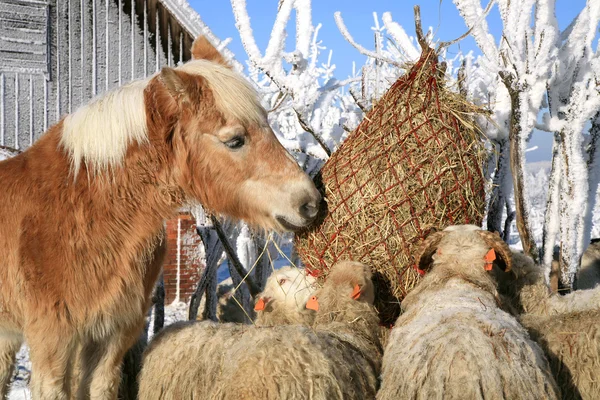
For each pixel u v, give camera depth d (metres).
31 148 3.84
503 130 4.96
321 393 2.99
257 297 4.54
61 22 9.40
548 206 5.16
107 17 9.52
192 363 3.66
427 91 4.01
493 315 3.18
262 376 3.01
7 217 3.58
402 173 3.91
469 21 5.13
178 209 3.92
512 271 4.22
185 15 9.07
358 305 3.86
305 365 3.05
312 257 4.18
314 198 3.77
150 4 9.55
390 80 5.24
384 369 3.24
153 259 3.94
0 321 3.74
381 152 3.95
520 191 4.67
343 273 3.88
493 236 3.83
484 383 2.77
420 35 4.14
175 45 9.60
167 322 8.28
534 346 3.04
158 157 3.71
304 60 5.58
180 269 9.66
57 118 9.45
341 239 4.03
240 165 3.71
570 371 3.46
